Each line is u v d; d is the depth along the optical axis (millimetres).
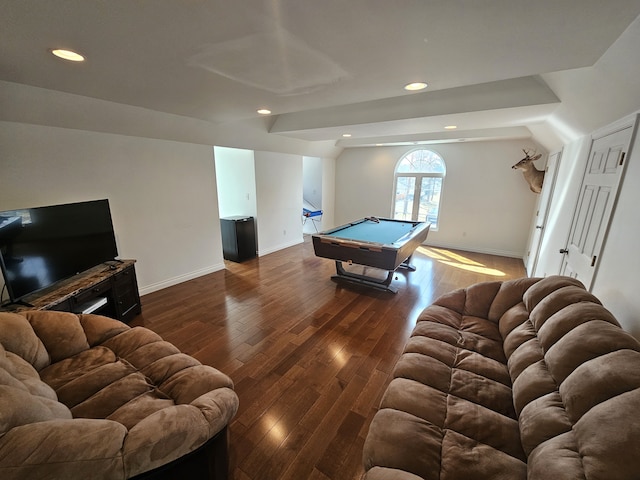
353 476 1443
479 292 2178
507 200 5207
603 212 1902
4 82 1960
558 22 1127
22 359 1382
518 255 5254
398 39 1293
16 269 1940
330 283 3986
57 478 862
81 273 2561
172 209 3758
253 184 4984
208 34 1243
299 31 1217
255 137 4289
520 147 4961
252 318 3014
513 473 1030
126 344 1780
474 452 1108
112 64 1576
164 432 1079
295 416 1798
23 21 1104
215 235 4410
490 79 1845
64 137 2664
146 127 3115
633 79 1378
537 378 1295
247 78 1825
